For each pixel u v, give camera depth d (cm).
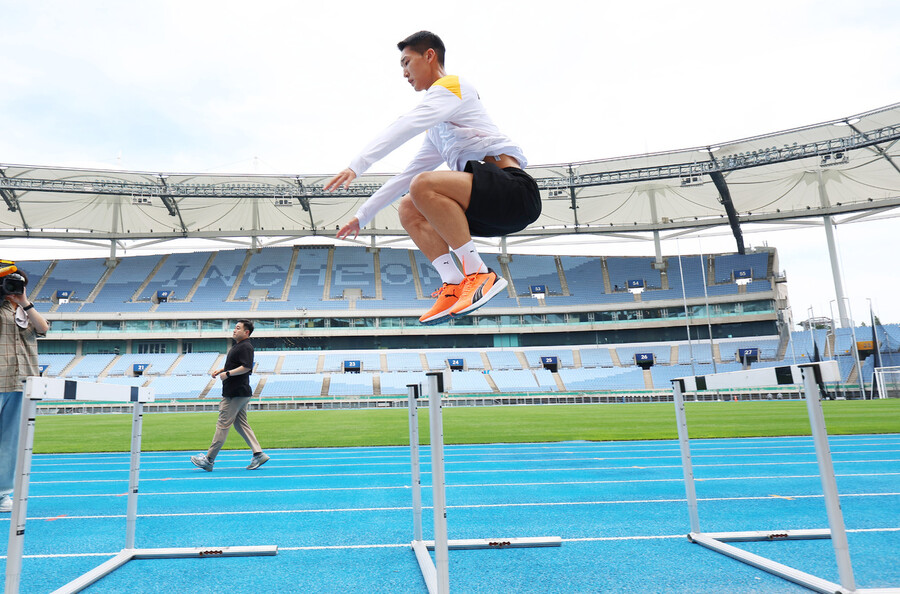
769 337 3884
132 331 3894
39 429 1614
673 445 967
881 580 269
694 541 345
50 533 392
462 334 4238
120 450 1030
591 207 3994
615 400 3353
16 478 200
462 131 199
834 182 3450
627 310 4175
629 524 395
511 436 1174
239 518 434
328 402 3234
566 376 3784
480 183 184
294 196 3550
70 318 3850
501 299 4288
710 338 3772
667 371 3788
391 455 894
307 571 299
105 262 4491
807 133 2945
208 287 4272
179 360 3794
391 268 4659
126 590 271
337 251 4828
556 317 4225
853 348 3291
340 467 745
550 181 3441
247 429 729
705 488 537
